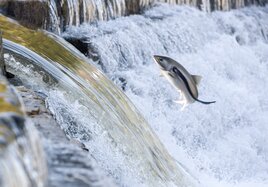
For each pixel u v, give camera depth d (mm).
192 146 18578
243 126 21047
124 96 15273
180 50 21000
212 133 19578
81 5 18438
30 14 16500
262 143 20688
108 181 5371
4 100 5418
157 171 13453
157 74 18703
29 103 10359
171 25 21016
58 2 17734
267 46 25469
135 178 12328
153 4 21891
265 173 19031
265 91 23266
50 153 5703
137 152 13266
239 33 24922
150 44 19766
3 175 4473
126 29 19266
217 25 24125
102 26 19016
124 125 13797
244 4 27094
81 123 12438
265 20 26828
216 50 22422
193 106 19172
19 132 4891
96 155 12094
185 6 23047
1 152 4578
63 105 12484
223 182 17344
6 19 15945
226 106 20703
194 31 22000
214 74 21344
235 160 19016
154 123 17688
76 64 14836
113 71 18219
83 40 17750
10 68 13266
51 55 14570
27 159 4746
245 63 23406
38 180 4711
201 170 17328
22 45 14383
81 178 5266
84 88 13867
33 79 13102
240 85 22453
